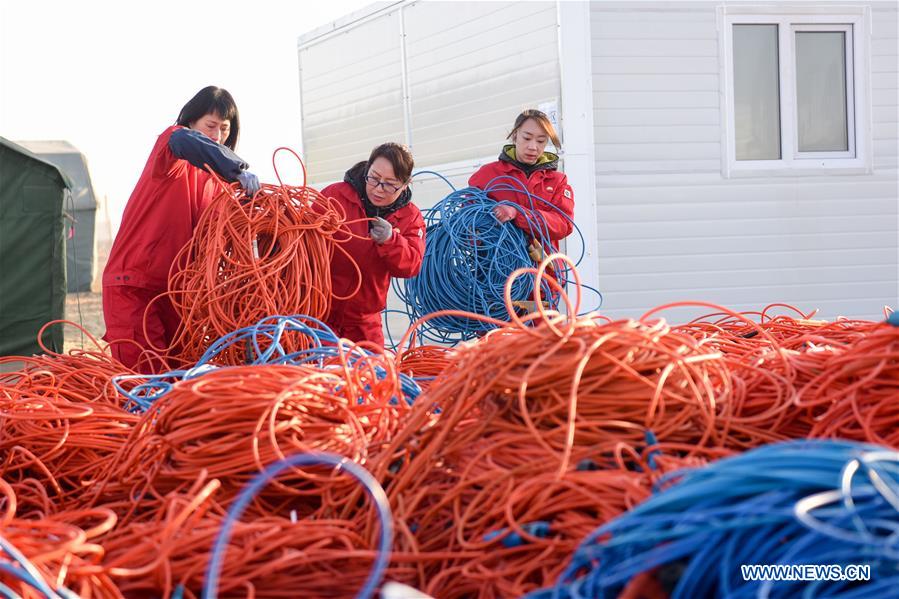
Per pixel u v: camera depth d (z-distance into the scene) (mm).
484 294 6250
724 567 2010
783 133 8039
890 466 2150
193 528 2619
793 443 2320
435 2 9211
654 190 7887
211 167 4637
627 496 2457
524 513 2611
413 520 2838
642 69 7832
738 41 7992
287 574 2529
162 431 3145
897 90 8102
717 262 7977
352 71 10609
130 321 5008
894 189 8133
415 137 9656
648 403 2879
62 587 2145
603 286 7875
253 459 2943
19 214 9164
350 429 3197
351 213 5082
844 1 7945
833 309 8117
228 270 4676
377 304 5293
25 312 9250
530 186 6367
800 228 8062
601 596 2064
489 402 3115
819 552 2016
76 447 3504
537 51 7938
